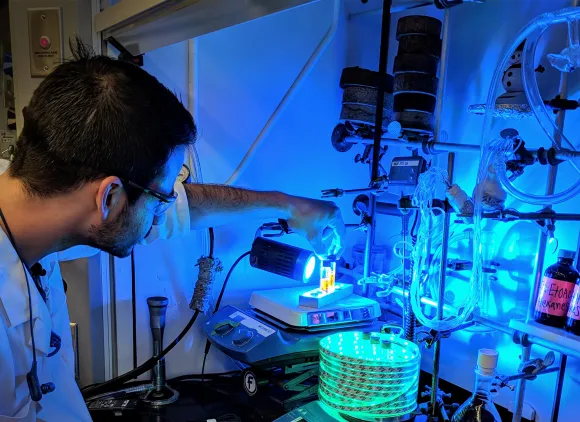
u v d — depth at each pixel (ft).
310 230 4.17
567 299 3.04
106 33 4.00
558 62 2.94
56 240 2.46
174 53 4.44
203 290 4.52
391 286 4.16
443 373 4.65
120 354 4.65
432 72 3.93
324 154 5.24
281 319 4.15
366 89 4.46
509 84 3.23
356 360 3.16
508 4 4.03
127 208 2.38
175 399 4.49
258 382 3.89
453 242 3.99
